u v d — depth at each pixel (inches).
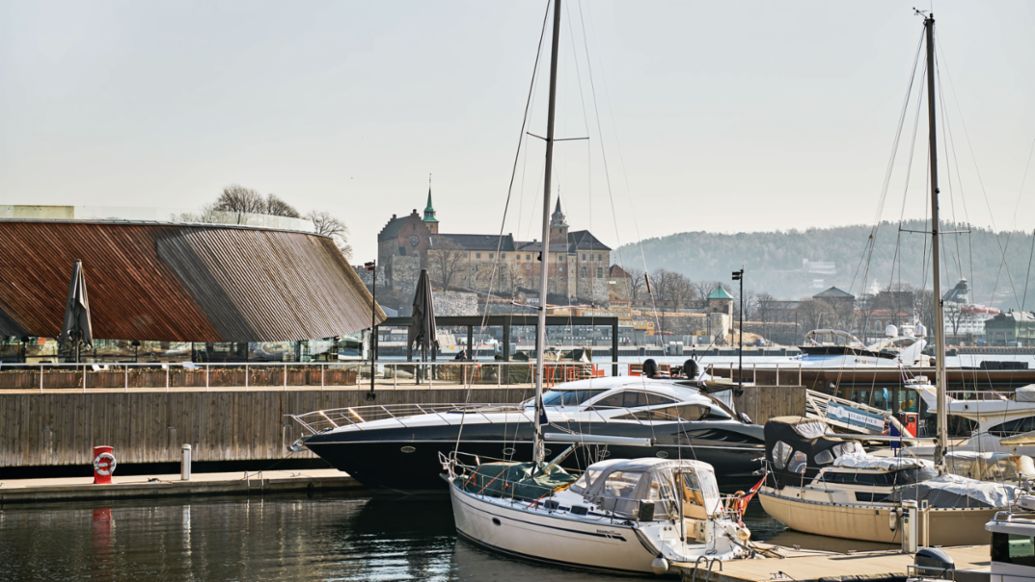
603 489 946.1
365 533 1091.9
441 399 1519.4
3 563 950.4
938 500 1032.2
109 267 1617.9
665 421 1291.8
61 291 1605.6
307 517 1173.1
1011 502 996.6
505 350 1868.8
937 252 1306.6
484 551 1013.2
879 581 805.9
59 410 1349.7
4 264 1585.9
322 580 904.3
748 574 814.5
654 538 892.6
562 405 1310.3
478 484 1069.1
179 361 1667.1
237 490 1306.6
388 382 1583.4
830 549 1023.6
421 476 1269.7
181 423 1387.8
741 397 1683.1
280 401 1429.6
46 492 1249.4
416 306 1651.1
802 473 1162.6
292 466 1456.7
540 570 936.3
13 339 1610.5
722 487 1323.8
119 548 1013.2
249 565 954.1
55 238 1599.4
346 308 1850.4
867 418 1631.4
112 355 1640.0
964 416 1625.2
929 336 5876.0
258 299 1689.2
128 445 1366.9
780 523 1186.6
